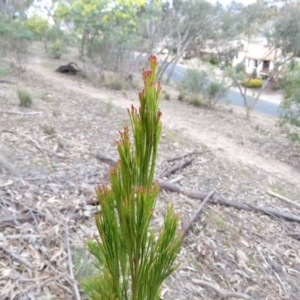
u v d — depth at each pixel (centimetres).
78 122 622
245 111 1252
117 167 96
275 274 336
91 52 1199
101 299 101
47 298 225
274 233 405
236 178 541
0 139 462
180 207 394
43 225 295
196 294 276
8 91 752
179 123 840
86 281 114
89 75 1196
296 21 1133
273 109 1495
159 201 393
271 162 691
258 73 2158
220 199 438
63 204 331
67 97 821
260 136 880
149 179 96
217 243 353
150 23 1495
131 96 1011
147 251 98
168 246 98
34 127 543
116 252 98
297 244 395
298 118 870
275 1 1526
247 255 350
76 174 408
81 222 312
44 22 1438
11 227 284
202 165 557
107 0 1152
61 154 463
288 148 806
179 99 1220
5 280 232
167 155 567
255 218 428
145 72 95
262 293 305
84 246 275
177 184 459
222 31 1669
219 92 1170
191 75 1211
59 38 1581
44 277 241
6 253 255
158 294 104
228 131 866
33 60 1380
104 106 786
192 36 1672
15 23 1067
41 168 408
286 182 588
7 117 564
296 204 496
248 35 1673
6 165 389
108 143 543
